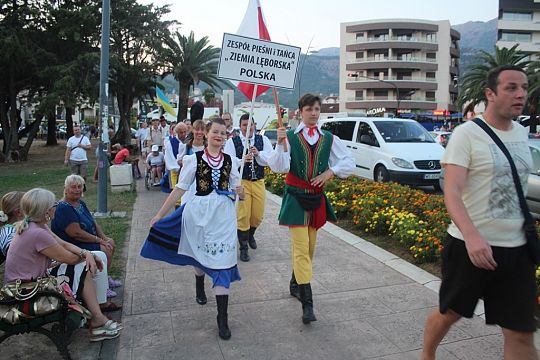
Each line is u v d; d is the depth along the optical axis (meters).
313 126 4.25
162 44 32.84
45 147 35.41
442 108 74.06
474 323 4.06
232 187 4.13
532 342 2.64
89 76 24.55
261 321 4.19
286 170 4.11
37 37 24.47
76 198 4.50
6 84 24.80
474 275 2.68
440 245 5.73
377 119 13.19
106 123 8.70
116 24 29.45
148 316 4.30
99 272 4.22
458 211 2.57
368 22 74.00
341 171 4.21
